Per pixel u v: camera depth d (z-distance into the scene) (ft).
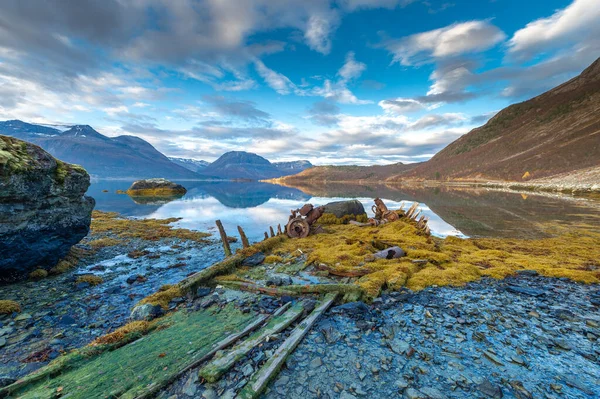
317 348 21.15
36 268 42.52
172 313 29.27
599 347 21.18
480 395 16.31
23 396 16.58
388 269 37.83
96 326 28.30
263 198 214.69
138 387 17.02
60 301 34.32
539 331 23.53
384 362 19.52
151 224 94.38
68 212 46.32
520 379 17.71
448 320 25.40
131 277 43.09
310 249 53.36
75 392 16.75
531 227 84.02
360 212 97.19
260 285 34.68
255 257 47.37
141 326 25.45
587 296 31.12
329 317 26.12
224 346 21.49
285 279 36.91
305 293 31.83
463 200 178.29
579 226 84.74
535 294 31.42
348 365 19.20
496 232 77.05
